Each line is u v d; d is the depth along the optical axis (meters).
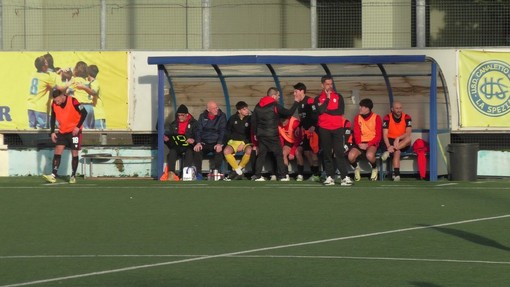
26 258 22.84
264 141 42.03
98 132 46.09
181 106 43.31
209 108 43.12
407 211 31.03
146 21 49.50
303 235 26.12
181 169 44.22
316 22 46.72
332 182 39.66
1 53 46.28
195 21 49.16
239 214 30.55
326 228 27.38
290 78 44.72
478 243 24.52
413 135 43.44
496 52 44.69
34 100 46.31
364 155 42.97
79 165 45.91
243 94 45.31
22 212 31.42
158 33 49.53
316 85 44.91
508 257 22.48
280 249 23.83
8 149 46.19
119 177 45.19
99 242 25.19
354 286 19.28
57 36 49.62
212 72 44.66
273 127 41.84
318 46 47.34
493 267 21.22
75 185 40.62
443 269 21.02
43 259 22.70
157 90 45.88
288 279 20.05
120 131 46.06
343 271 20.86
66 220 29.45
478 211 30.94
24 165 46.16
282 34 50.28
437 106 44.31
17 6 48.44
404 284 19.45
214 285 19.53
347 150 42.44
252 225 28.08
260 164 42.44
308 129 42.44
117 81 46.00
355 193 36.53
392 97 44.25
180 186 39.78
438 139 42.38
